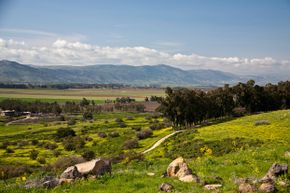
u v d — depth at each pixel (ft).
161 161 101.86
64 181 63.00
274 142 181.37
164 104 424.46
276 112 332.19
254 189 51.67
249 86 478.18
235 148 177.37
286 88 488.02
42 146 441.68
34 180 67.41
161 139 328.29
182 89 441.68
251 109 477.77
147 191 55.26
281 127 238.48
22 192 59.57
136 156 176.96
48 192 58.39
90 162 68.69
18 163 306.35
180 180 60.59
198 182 58.75
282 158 76.38
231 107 464.65
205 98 438.81
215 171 69.26
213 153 184.65
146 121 620.90
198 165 76.64
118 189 58.08
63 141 462.60
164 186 55.47
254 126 260.83
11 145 464.65
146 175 67.46
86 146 394.11
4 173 218.18
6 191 60.44
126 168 89.81
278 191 51.70
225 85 481.87
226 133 242.17
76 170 65.92
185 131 334.03
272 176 58.18
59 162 166.30
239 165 72.18
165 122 539.70
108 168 69.67
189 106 412.98
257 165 71.15
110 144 378.53
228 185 55.52
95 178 64.44
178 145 241.14
